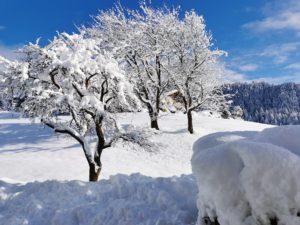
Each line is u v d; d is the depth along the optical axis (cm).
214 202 466
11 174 2045
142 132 1655
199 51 3225
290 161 400
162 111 4259
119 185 877
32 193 960
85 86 1552
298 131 493
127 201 799
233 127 3519
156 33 3322
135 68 3244
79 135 1562
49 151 2564
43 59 1497
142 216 721
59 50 1519
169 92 3528
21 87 1523
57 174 2034
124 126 3178
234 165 456
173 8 3341
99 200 850
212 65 3409
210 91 3441
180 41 3256
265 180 409
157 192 784
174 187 812
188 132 3141
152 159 2472
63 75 1519
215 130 3344
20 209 855
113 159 2406
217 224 477
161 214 710
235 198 443
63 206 836
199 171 479
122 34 3319
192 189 789
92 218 759
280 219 400
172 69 3281
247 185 425
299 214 386
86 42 1572
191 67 3238
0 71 1484
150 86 3391
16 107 1606
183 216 682
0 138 3008
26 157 2423
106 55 1628
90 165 1537
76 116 1582
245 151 432
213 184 461
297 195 385
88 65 1505
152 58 3238
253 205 420
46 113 1541
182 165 2372
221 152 474
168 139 2928
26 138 2981
